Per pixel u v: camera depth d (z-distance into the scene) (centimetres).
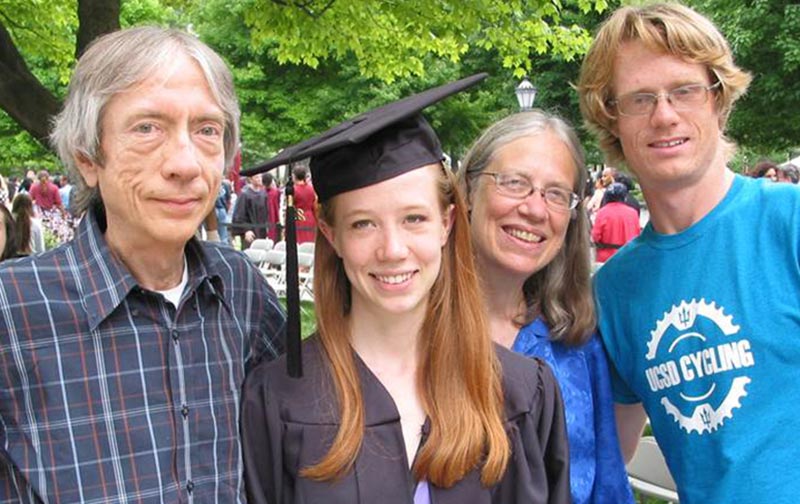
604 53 224
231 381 192
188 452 180
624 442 266
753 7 1716
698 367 218
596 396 243
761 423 208
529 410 205
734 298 213
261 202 1348
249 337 205
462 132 2050
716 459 215
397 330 201
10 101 607
